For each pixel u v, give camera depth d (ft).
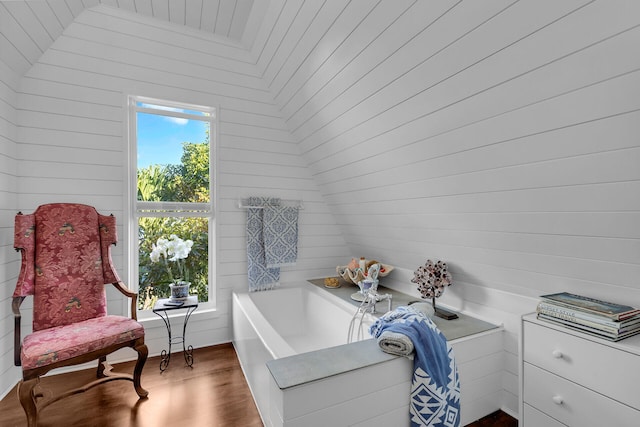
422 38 3.99
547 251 4.77
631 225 3.61
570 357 4.21
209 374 7.12
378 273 8.65
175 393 6.37
